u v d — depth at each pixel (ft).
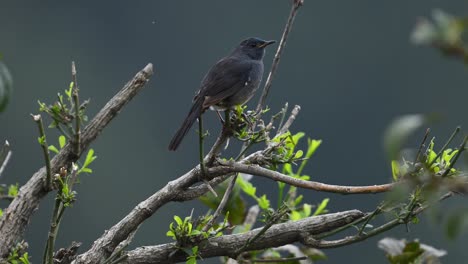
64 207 14.14
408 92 106.11
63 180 14.52
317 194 64.95
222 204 16.19
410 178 10.37
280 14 114.73
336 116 102.68
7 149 16.03
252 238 15.25
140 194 92.43
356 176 87.76
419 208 14.19
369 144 97.55
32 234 64.49
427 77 105.60
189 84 108.37
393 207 14.49
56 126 14.57
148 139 97.55
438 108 100.78
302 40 115.24
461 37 8.93
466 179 12.03
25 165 87.81
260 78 26.94
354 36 115.14
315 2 117.08
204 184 16.20
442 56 9.17
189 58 112.47
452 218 10.00
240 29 115.44
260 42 27.53
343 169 87.81
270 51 90.27
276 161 15.93
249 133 16.37
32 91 110.11
